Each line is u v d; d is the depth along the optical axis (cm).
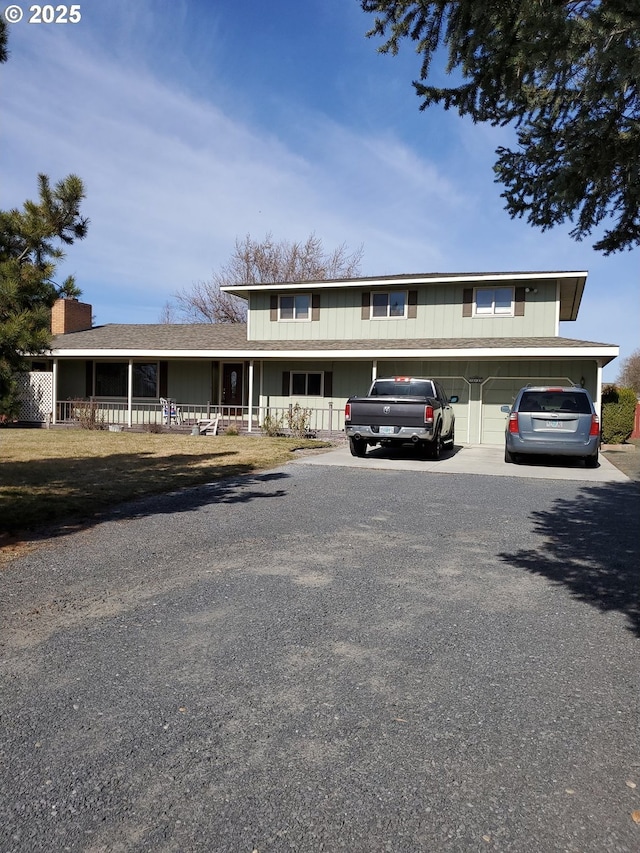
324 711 263
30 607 388
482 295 1800
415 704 270
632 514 709
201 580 446
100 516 668
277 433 1822
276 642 337
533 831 190
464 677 297
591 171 426
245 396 2062
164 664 307
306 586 436
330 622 367
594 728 252
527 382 1756
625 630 361
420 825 192
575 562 507
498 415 1780
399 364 1866
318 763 225
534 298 1752
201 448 1404
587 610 395
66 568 474
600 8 328
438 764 225
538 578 463
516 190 487
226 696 275
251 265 4159
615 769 223
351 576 462
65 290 579
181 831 188
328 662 312
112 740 238
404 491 859
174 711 261
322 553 527
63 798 203
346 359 1900
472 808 201
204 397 2102
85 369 2197
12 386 568
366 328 1914
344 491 850
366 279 1900
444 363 1825
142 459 1184
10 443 1491
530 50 363
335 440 1723
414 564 497
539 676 300
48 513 667
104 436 1728
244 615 377
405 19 447
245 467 1077
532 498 815
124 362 2169
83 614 377
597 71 359
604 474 1071
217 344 1995
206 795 206
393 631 355
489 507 747
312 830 189
